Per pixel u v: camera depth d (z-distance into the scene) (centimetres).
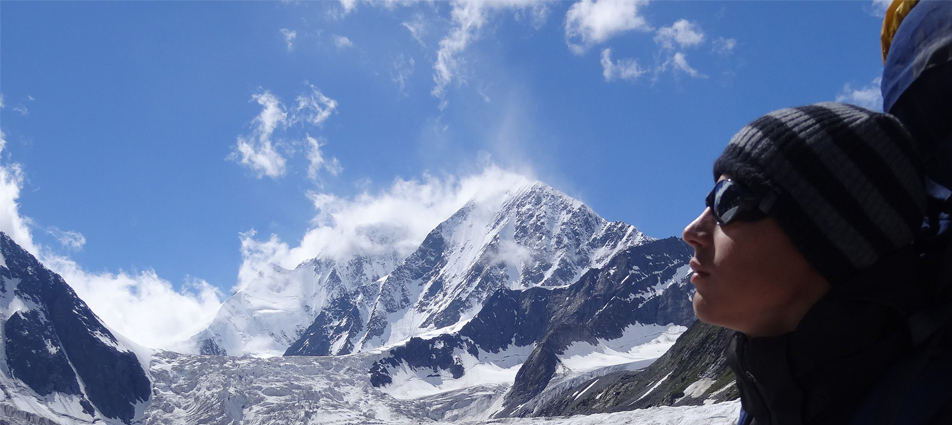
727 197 124
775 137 123
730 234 124
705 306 129
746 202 122
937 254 128
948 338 115
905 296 118
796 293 122
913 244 134
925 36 125
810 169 118
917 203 122
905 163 120
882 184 117
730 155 129
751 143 126
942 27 122
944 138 124
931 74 122
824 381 121
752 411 134
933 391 111
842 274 120
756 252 122
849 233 117
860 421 116
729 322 128
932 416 110
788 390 124
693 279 132
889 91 135
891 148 119
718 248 126
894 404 112
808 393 123
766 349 126
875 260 120
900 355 120
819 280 122
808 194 118
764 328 126
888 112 136
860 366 119
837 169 118
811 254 119
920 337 117
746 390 134
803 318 121
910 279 119
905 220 120
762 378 127
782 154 121
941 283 119
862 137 118
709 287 128
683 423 1196
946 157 125
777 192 119
